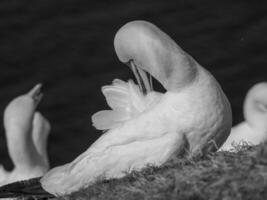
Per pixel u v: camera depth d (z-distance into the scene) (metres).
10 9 29.00
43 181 11.94
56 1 29.08
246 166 9.51
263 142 10.34
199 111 11.41
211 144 11.55
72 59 26.61
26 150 18.25
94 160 11.60
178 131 11.40
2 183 18.22
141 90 12.45
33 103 18.56
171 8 28.67
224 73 25.92
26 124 18.36
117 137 11.62
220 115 11.45
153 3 28.83
